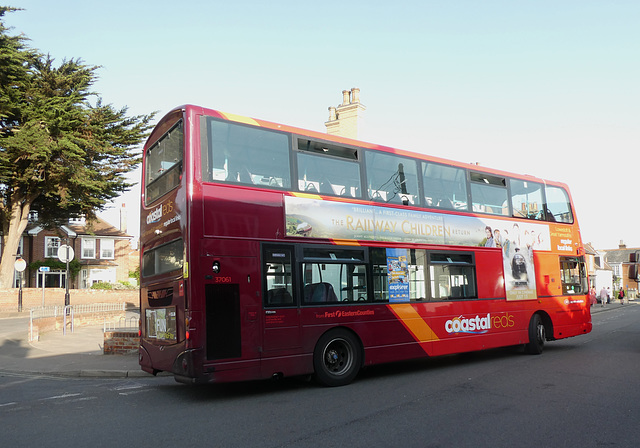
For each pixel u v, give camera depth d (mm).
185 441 5836
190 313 7738
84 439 6004
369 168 10438
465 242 11820
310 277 9094
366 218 10102
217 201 8234
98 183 31297
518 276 12859
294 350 8688
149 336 9078
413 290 10617
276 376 8453
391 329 10078
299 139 9500
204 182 8172
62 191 31312
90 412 7449
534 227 13648
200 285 7844
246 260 8359
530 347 12891
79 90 32281
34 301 34844
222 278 8078
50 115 29328
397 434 5930
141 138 33750
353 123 26203
